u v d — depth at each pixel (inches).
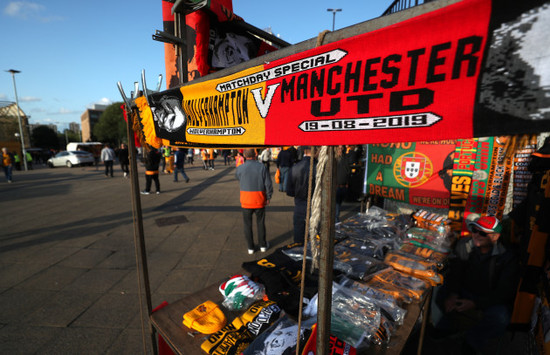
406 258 75.3
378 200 180.9
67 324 95.1
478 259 77.0
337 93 27.1
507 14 18.0
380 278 66.7
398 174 114.3
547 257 61.6
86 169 763.4
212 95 41.5
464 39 19.8
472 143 97.5
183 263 142.3
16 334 90.3
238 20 61.4
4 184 455.8
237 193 333.1
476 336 76.9
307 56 28.8
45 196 331.9
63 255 152.9
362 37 24.6
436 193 106.0
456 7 19.7
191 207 263.6
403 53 22.7
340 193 197.3
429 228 99.7
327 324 34.6
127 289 117.7
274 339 45.8
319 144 29.4
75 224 210.5
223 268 136.8
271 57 32.7
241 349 47.6
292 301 56.3
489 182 95.3
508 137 20.0
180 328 55.6
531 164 66.6
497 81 18.8
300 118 30.7
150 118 55.4
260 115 35.0
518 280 71.6
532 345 66.7
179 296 112.6
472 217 97.7
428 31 21.3
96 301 108.9
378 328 48.7
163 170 572.1
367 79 25.0
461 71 20.3
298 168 140.2
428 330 90.2
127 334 90.4
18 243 170.9
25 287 119.4
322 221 31.7
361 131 26.2
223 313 58.4
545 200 61.2
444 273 78.6
